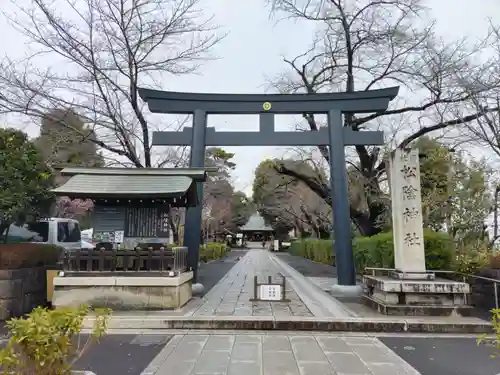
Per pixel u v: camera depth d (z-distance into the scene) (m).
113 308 8.31
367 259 14.51
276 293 10.00
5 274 7.91
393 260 11.27
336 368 5.15
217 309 8.73
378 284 8.70
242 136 12.32
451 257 10.09
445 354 5.82
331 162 12.08
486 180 14.69
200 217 11.85
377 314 8.09
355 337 6.84
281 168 19.08
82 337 6.63
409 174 9.12
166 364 5.32
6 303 7.84
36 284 8.82
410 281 8.32
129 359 5.54
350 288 11.06
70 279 8.34
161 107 12.26
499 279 8.18
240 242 66.94
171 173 9.80
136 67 12.97
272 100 12.41
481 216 14.25
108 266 8.64
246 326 7.39
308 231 42.72
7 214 8.23
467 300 8.48
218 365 5.27
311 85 17.91
